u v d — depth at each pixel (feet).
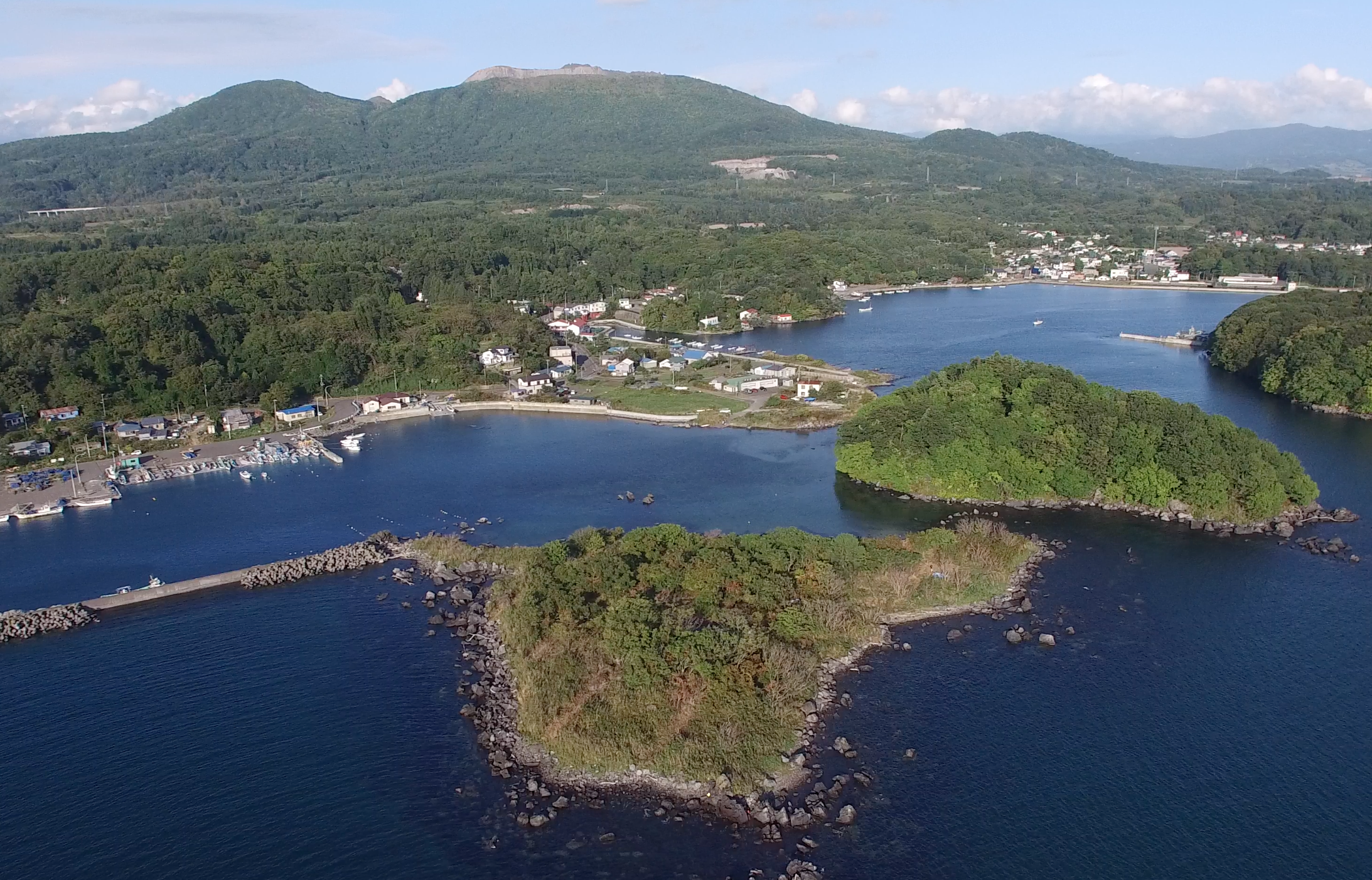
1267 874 269.64
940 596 431.02
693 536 455.22
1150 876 269.44
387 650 401.08
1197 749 324.80
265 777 318.86
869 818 292.40
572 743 324.60
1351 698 353.51
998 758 320.70
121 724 352.49
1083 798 301.22
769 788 305.53
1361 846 279.49
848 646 388.37
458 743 334.24
